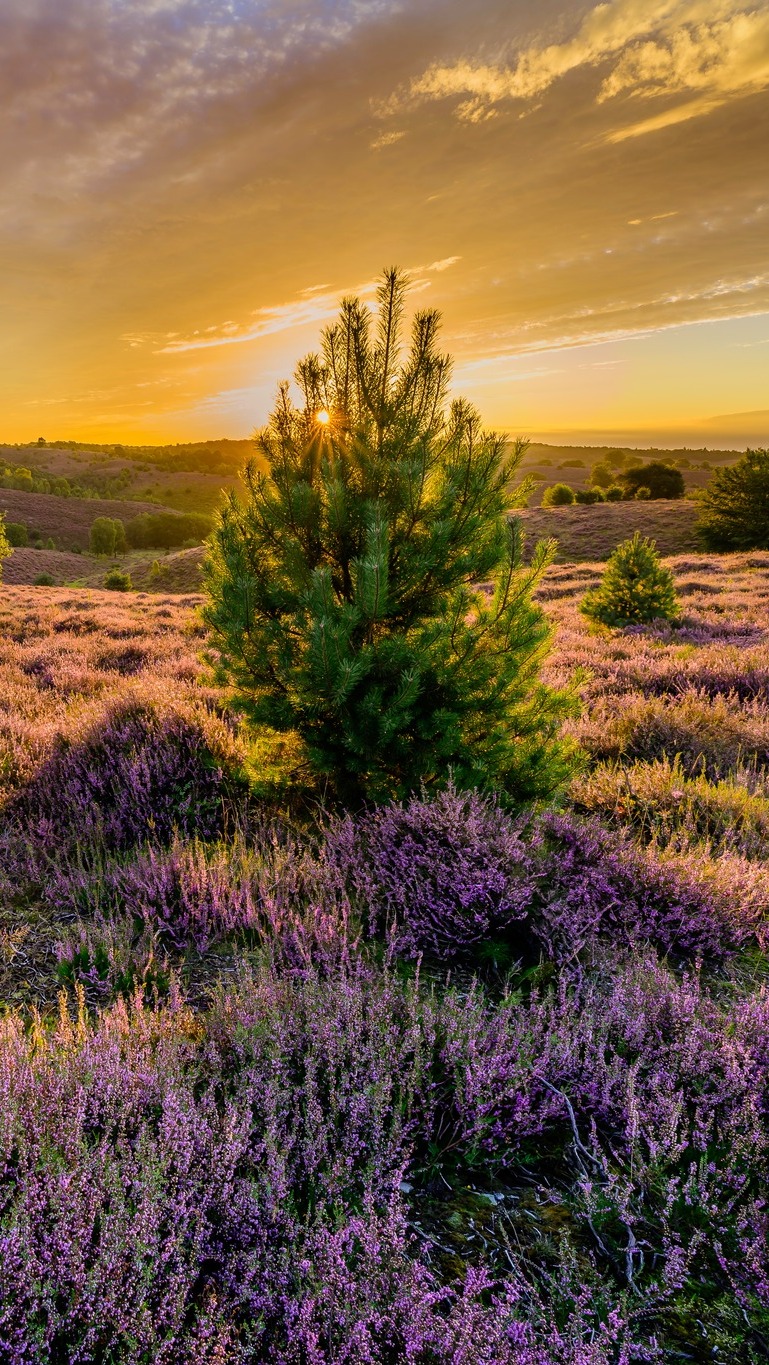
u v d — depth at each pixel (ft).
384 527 14.43
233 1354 5.03
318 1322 5.43
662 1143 7.40
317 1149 7.09
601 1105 8.18
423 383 15.92
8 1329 5.12
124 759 18.54
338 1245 5.70
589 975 11.14
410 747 15.64
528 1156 7.89
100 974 10.97
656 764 21.27
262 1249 5.89
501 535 16.06
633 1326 5.85
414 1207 7.14
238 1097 7.61
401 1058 8.25
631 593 55.62
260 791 17.01
